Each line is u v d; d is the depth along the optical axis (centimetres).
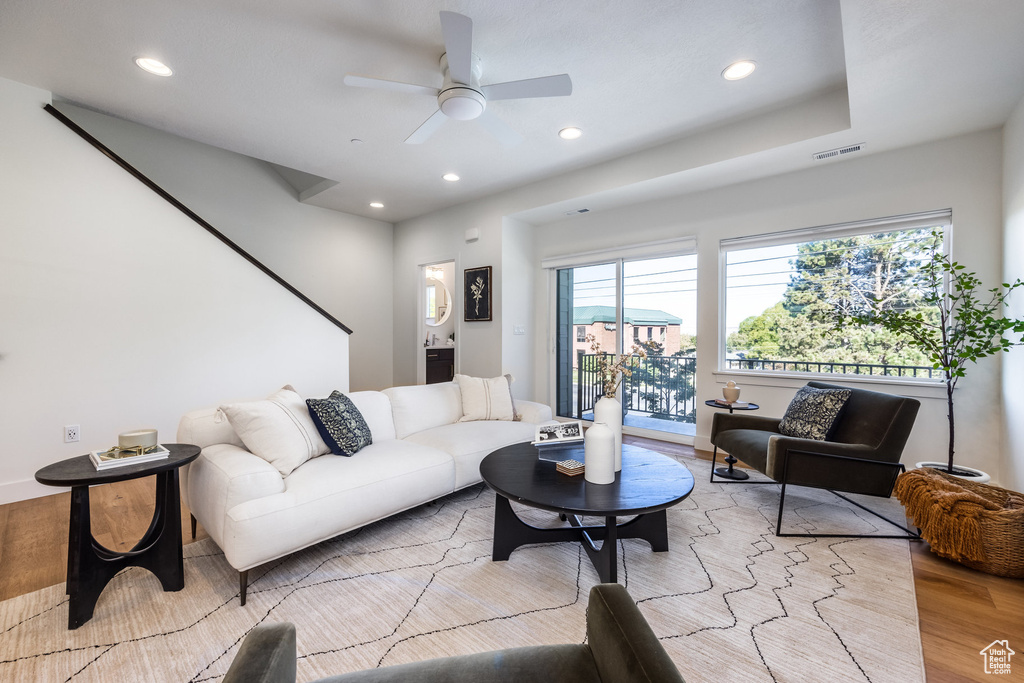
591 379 482
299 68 251
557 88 223
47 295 282
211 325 351
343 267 569
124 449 174
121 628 155
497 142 345
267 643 75
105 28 218
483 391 339
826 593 176
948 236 290
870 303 322
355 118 308
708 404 334
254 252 492
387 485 214
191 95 280
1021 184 238
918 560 202
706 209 387
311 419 235
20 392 273
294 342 398
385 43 229
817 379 337
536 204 438
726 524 241
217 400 354
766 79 260
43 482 148
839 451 227
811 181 335
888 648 145
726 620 159
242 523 166
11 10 204
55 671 134
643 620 82
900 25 183
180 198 441
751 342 374
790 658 140
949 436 266
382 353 611
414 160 382
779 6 200
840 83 265
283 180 516
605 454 192
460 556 207
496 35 221
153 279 324
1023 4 170
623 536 204
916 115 256
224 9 204
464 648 145
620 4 200
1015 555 183
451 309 714
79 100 289
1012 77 218
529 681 82
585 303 484
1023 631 153
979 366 278
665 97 279
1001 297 253
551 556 208
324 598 173
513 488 186
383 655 142
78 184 293
